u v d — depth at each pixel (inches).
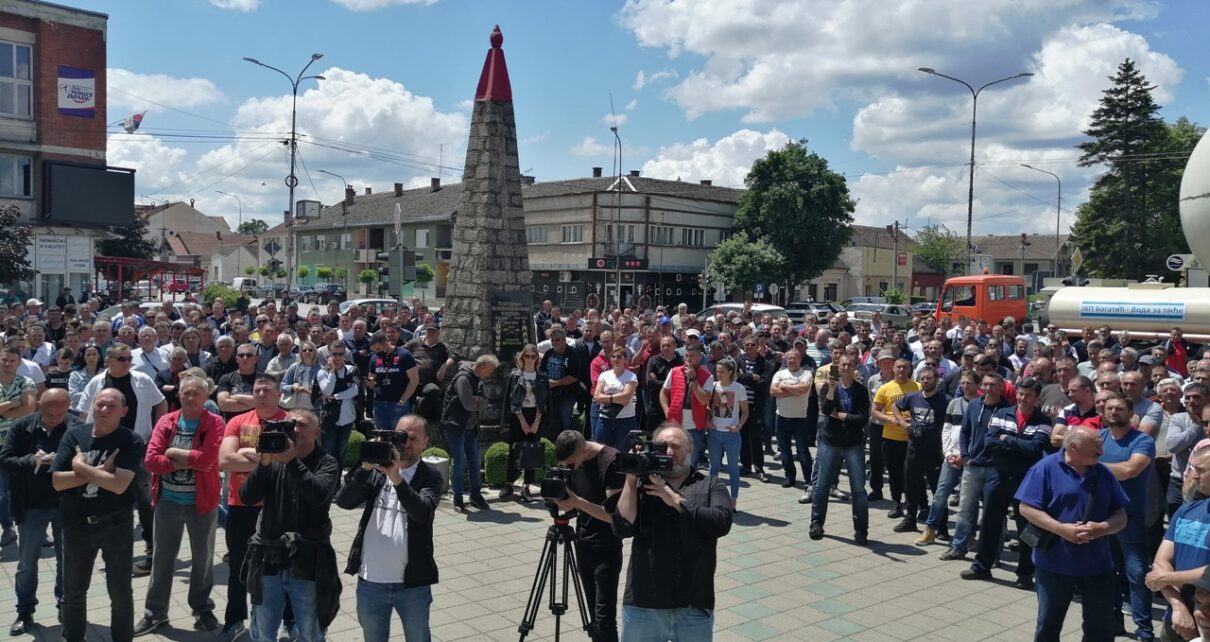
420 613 201.3
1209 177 715.4
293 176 1384.1
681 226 2188.7
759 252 1991.9
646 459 181.6
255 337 556.1
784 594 300.2
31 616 258.8
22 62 1175.6
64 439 235.9
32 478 256.2
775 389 451.5
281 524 208.8
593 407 437.7
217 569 309.0
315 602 209.6
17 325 584.1
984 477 334.0
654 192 2135.8
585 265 2096.5
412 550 198.8
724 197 2310.5
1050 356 449.7
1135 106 1966.0
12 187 1178.0
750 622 273.9
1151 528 294.4
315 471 211.2
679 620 186.9
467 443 402.9
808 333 701.9
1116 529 217.3
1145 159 1936.5
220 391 355.6
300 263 2898.6
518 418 416.2
